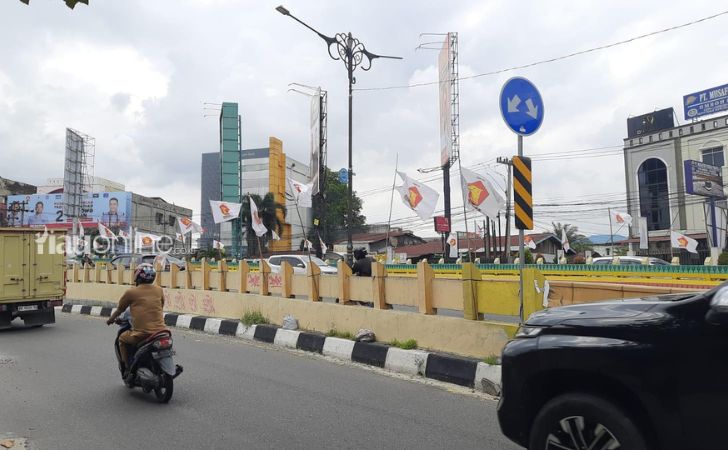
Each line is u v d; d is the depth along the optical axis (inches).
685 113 1723.7
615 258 908.0
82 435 210.5
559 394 137.2
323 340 377.4
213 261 1246.9
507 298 288.5
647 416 122.5
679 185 1726.1
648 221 1802.4
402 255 1599.4
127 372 273.1
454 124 1240.8
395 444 196.4
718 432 112.3
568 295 259.6
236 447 195.2
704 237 1632.6
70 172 1983.3
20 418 233.0
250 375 311.0
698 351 115.8
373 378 302.7
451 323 310.2
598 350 127.3
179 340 445.1
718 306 116.3
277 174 2246.6
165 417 232.5
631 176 1847.9
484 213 562.6
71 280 810.8
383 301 362.6
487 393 269.1
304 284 436.5
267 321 458.9
